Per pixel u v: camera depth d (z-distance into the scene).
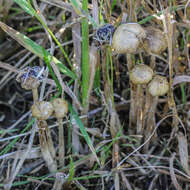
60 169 0.28
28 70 0.24
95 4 0.26
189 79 0.27
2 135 0.30
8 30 0.25
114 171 0.28
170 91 0.27
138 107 0.28
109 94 0.28
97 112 0.32
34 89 0.24
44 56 0.25
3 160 0.28
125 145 0.30
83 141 0.30
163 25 0.25
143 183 0.29
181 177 0.28
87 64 0.26
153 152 0.31
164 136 0.31
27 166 0.29
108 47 0.25
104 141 0.28
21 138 0.31
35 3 0.25
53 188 0.27
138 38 0.23
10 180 0.26
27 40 0.25
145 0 0.29
